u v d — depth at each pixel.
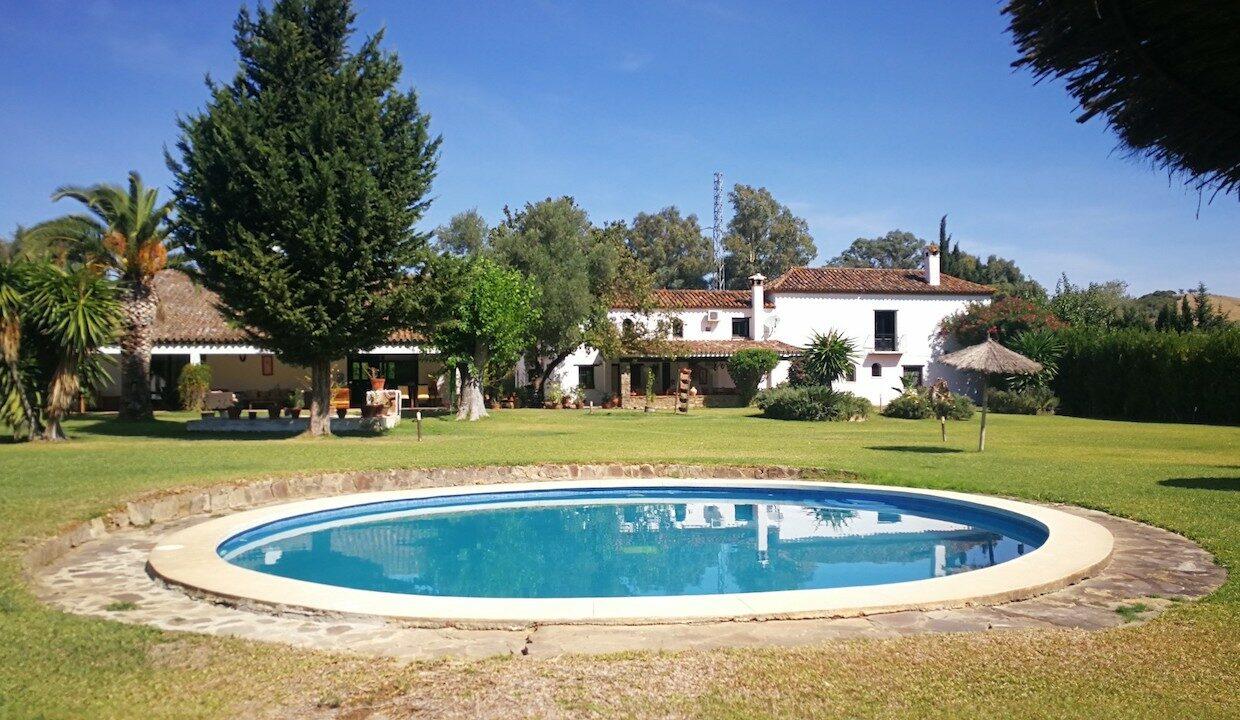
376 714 4.24
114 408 31.42
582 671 4.85
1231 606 6.28
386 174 19.83
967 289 43.56
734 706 4.32
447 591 8.34
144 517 10.19
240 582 7.02
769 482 13.56
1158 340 32.22
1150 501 10.93
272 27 19.14
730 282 80.06
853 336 42.72
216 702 4.40
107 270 25.61
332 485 12.91
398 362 36.03
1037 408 35.44
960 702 4.38
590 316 38.03
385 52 20.25
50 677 4.72
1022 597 6.70
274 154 17.89
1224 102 2.36
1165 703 4.37
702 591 8.35
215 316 33.28
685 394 34.00
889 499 12.55
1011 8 2.47
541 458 14.98
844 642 5.46
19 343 17.56
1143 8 2.15
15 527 8.57
